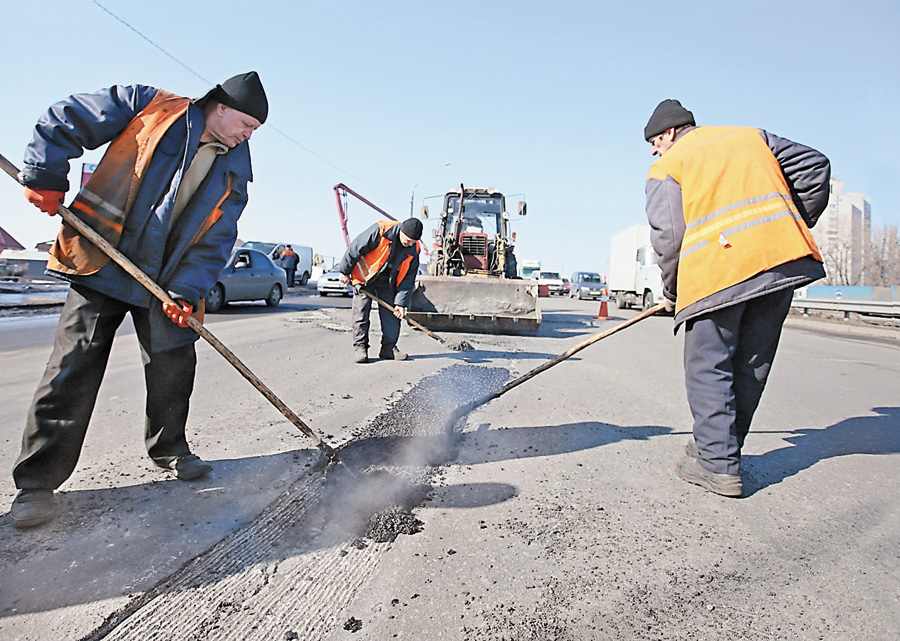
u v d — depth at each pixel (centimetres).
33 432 212
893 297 1658
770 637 168
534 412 416
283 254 2519
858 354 878
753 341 276
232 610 171
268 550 206
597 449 336
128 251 225
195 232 239
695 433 284
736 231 254
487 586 190
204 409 382
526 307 959
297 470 278
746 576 201
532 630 168
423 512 246
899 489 285
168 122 225
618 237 2203
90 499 236
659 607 181
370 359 621
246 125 238
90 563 189
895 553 220
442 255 1263
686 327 280
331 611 174
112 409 376
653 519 245
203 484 256
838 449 351
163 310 235
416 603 180
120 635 157
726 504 263
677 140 288
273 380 488
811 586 196
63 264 212
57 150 203
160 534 210
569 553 214
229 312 1204
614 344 860
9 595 170
